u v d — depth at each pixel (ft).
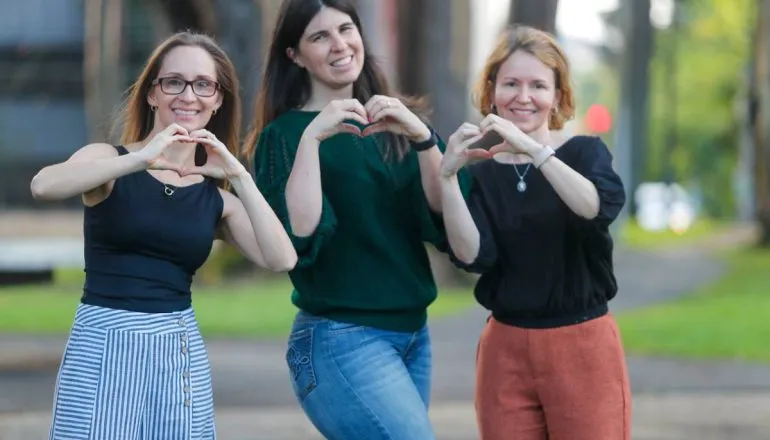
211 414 14.75
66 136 106.63
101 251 14.23
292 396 31.81
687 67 179.32
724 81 177.06
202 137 14.30
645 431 28.22
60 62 106.11
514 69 16.26
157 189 14.37
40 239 82.58
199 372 14.53
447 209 15.49
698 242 110.32
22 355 37.86
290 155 15.85
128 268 14.19
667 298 58.80
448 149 15.28
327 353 15.58
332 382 15.53
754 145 97.76
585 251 15.85
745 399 32.22
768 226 95.25
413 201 15.94
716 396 32.65
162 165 14.10
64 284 64.59
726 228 142.10
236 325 44.78
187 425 14.30
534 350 15.92
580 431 15.85
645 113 110.22
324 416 15.64
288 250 14.83
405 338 15.89
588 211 15.34
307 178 15.12
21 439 26.35
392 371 15.55
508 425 16.11
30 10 105.40
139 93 15.37
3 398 30.96
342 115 15.08
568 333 15.84
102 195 14.16
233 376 34.55
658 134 183.73
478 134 15.16
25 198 105.50
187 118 15.10
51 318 47.11
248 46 57.93
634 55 108.47
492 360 16.24
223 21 57.72
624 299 58.44
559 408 15.92
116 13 63.05
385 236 15.71
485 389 16.33
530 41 16.29
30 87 106.22
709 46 176.45
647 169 174.70
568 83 16.57
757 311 50.96
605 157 15.96
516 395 16.14
